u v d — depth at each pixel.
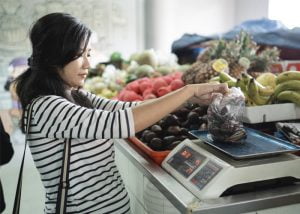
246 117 1.21
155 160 1.19
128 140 1.48
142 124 0.96
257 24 2.70
